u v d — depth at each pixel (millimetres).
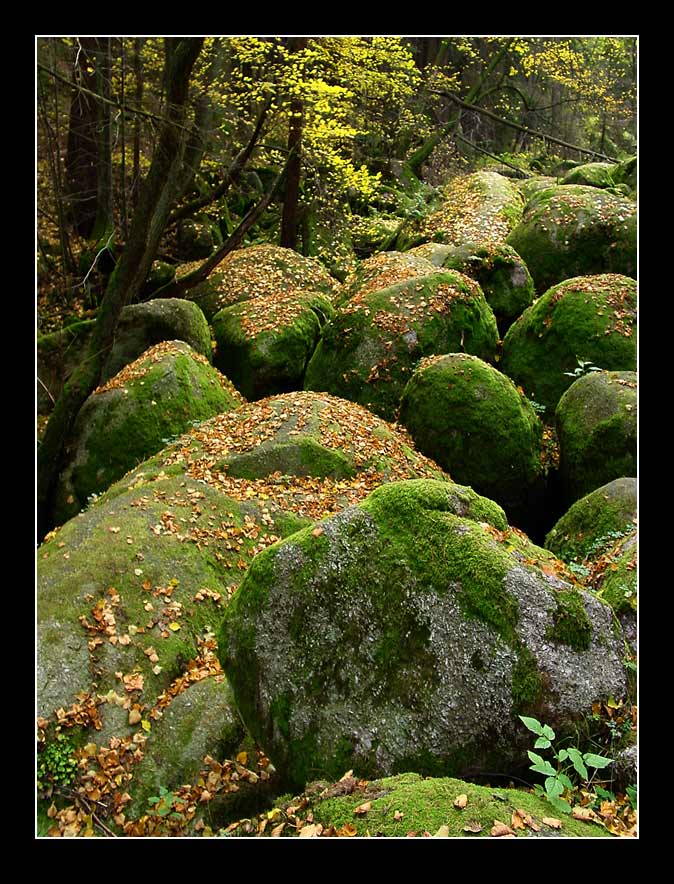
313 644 3674
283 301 11977
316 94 10977
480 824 2859
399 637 3619
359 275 12625
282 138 15195
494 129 27156
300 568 3754
